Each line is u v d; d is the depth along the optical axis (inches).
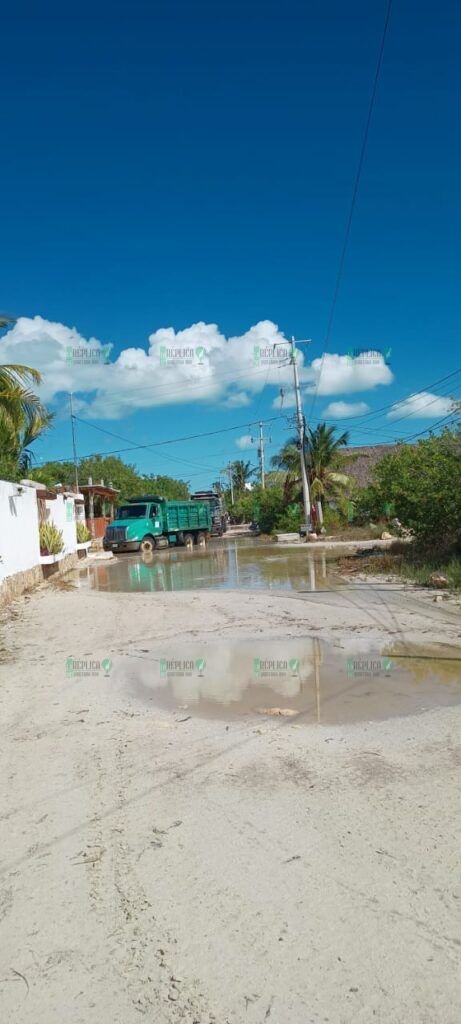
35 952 116.6
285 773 187.9
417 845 144.9
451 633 377.4
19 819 165.9
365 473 2090.3
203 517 1510.8
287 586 636.7
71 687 290.0
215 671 311.9
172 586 678.5
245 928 119.8
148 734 226.5
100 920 124.5
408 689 272.2
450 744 206.2
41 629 433.4
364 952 112.4
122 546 1251.2
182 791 178.5
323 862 139.7
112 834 156.4
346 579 679.1
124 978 109.7
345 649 348.5
